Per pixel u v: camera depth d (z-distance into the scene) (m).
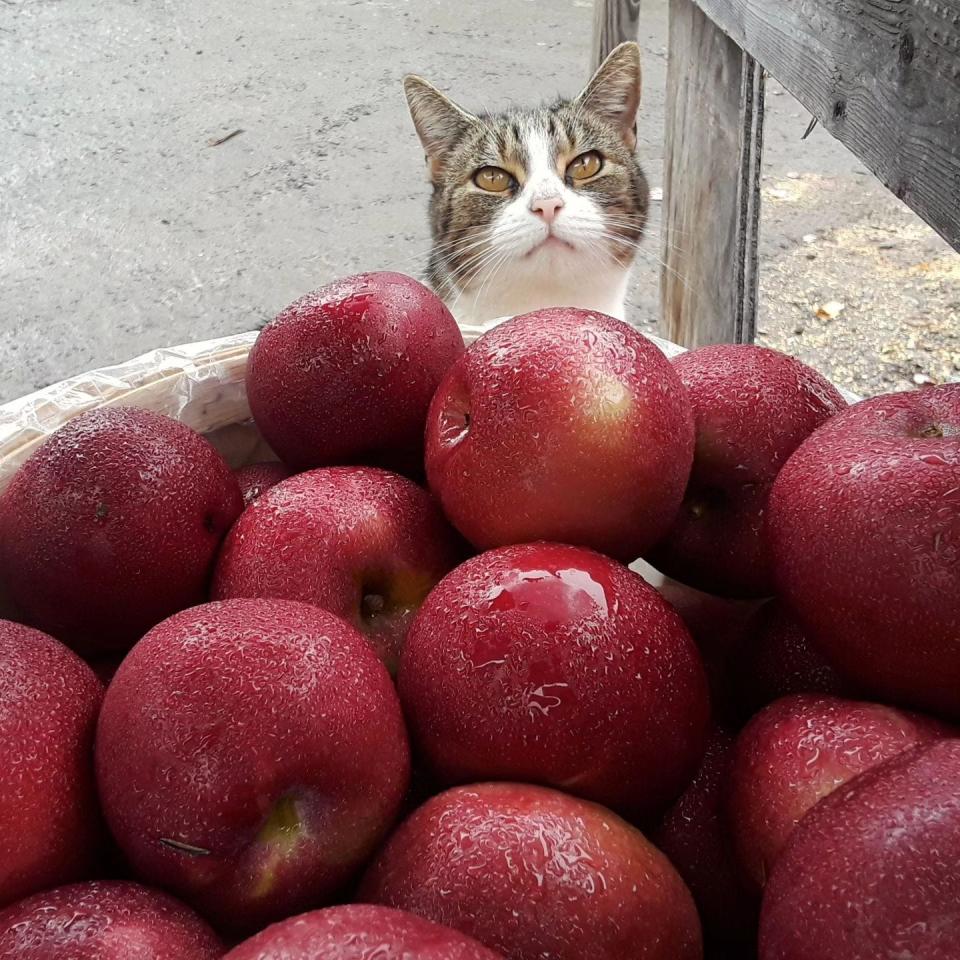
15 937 0.40
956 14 0.68
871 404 0.52
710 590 0.65
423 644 0.48
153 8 4.03
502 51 3.54
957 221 0.69
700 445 0.61
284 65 3.55
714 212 1.59
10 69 3.58
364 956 0.33
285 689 0.43
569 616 0.46
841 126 0.89
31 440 0.70
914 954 0.34
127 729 0.43
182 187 2.93
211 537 0.60
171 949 0.41
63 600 0.58
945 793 0.37
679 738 0.47
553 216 1.49
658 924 0.42
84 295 2.52
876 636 0.45
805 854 0.39
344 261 2.61
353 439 0.66
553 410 0.50
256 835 0.43
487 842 0.41
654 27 3.52
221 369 0.79
